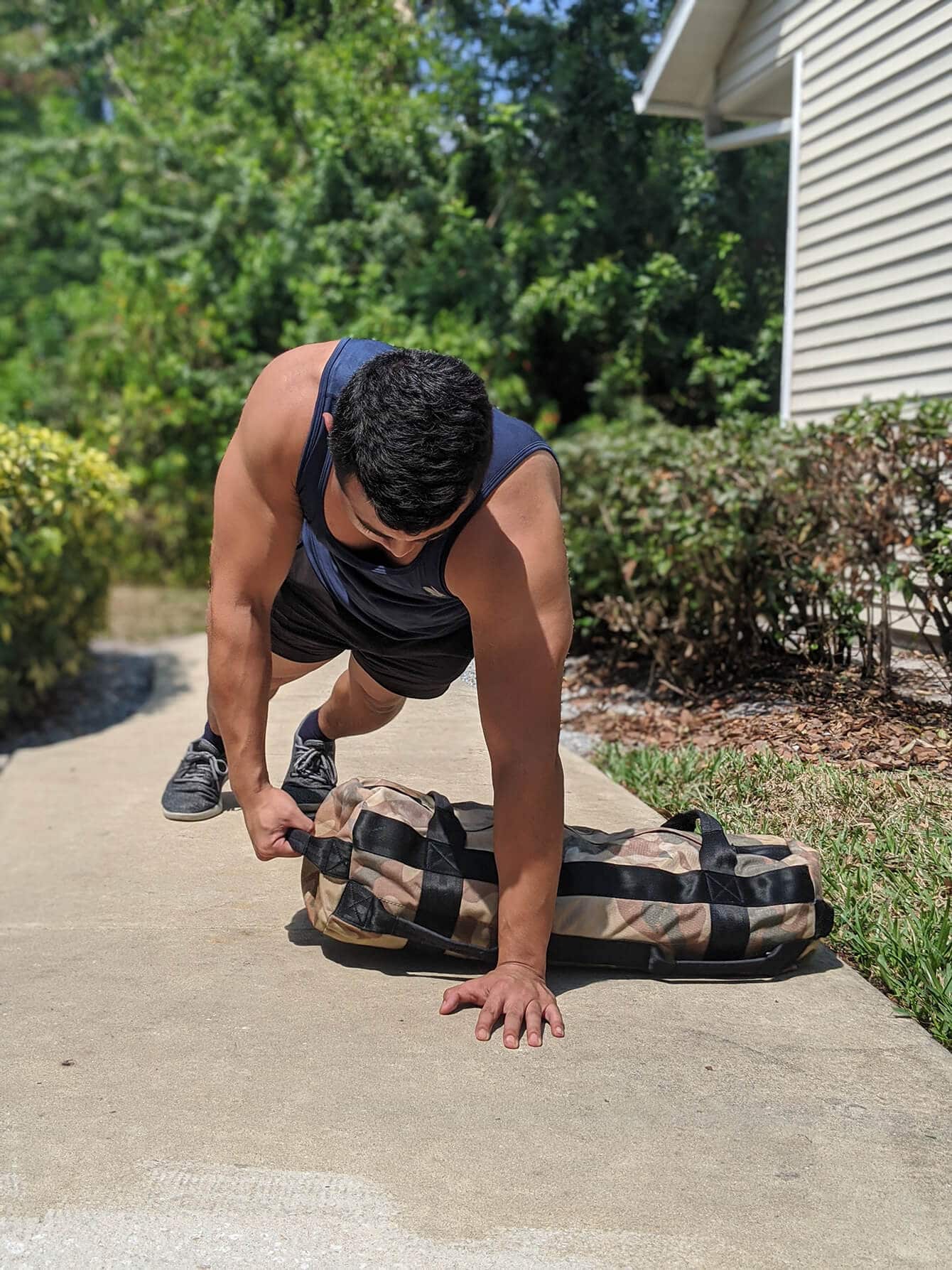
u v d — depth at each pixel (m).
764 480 4.75
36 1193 1.77
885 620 4.48
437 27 11.10
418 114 10.69
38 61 17.52
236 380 11.34
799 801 3.53
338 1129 1.94
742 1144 1.91
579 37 10.22
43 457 6.18
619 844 2.58
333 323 10.70
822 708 4.38
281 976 2.55
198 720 5.89
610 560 5.95
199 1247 1.66
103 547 7.47
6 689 6.50
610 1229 1.69
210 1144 1.89
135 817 3.92
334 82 10.97
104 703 7.13
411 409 1.79
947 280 6.13
